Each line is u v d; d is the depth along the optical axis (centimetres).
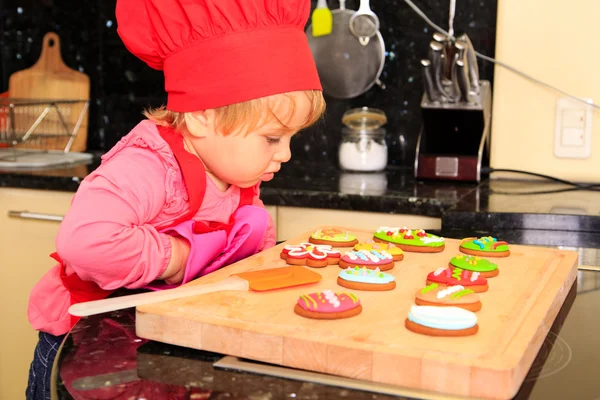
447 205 158
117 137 240
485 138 183
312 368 66
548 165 180
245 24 91
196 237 98
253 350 69
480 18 197
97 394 62
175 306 76
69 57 239
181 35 93
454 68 169
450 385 61
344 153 205
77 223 89
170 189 97
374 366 64
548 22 173
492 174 186
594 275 106
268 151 96
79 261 89
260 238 110
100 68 238
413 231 111
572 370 67
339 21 198
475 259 94
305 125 98
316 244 110
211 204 105
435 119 182
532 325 71
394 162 214
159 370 68
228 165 96
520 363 62
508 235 135
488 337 67
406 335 68
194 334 72
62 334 101
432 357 62
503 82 180
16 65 247
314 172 206
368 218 167
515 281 89
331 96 205
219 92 91
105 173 92
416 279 90
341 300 75
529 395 61
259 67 90
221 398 62
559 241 129
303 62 94
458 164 182
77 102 226
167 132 99
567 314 85
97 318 83
